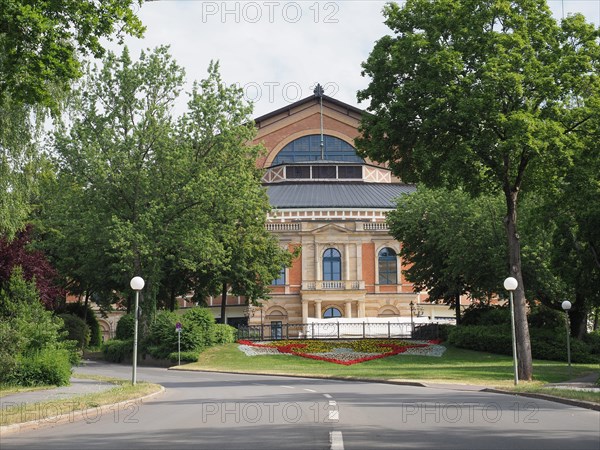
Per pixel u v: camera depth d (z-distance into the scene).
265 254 62.09
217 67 52.06
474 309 57.84
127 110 51.19
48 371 27.52
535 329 50.69
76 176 50.25
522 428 13.41
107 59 50.84
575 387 26.55
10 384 27.05
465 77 31.20
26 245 43.19
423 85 31.97
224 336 54.31
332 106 93.81
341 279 75.25
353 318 67.00
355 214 77.31
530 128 28.88
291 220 77.12
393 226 60.03
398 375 34.28
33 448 11.58
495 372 36.97
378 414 16.05
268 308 75.06
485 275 51.44
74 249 57.12
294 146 93.38
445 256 56.81
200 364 47.53
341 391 24.72
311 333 64.50
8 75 21.52
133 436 12.76
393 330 66.69
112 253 52.25
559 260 41.66
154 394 23.27
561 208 38.09
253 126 53.59
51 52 21.16
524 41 30.78
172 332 50.03
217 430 13.39
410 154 34.84
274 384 29.95
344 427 13.57
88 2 21.09
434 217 53.50
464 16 31.89
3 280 39.44
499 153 31.44
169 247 50.62
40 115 30.20
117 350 53.34
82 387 26.91
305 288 73.44
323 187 83.44
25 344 28.42
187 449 10.97
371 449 10.70
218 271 56.06
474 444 11.27
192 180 49.25
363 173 86.50
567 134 31.64
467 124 31.42
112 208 51.16
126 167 48.81
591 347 50.44
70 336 55.28
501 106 31.28
